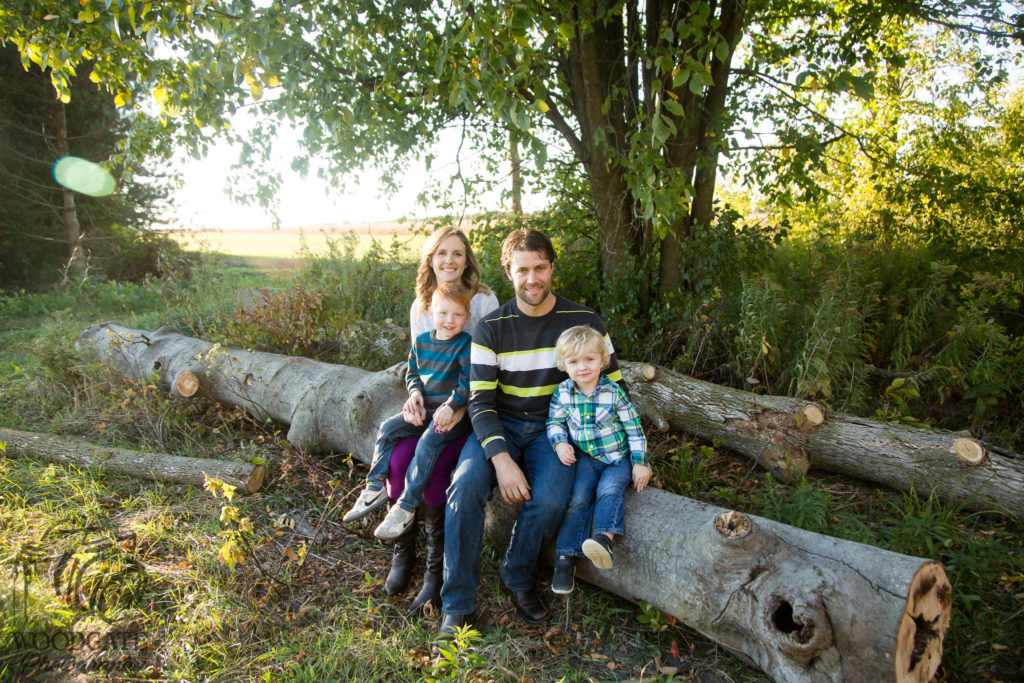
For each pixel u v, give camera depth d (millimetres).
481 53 3775
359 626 2584
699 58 3914
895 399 4281
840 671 1980
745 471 3789
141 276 13578
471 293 3312
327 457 4105
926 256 5582
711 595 2283
